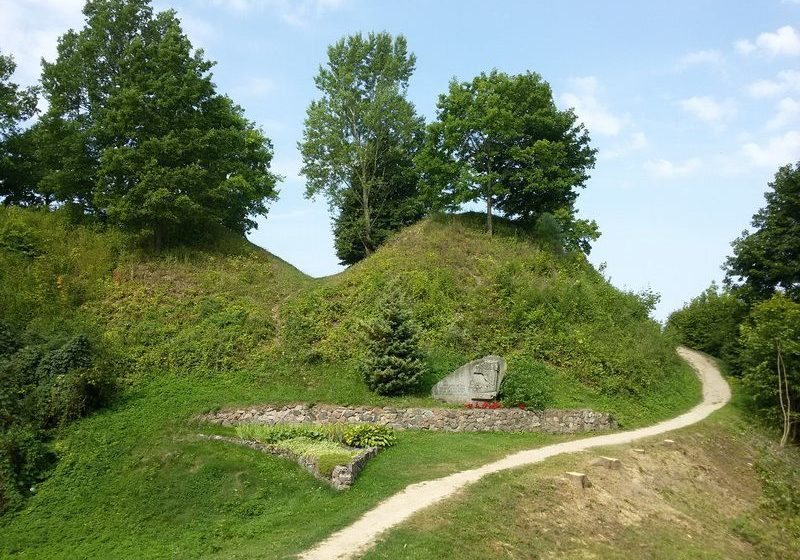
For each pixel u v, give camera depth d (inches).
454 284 1328.7
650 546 613.0
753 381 1211.9
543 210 1678.2
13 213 1331.2
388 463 721.0
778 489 868.0
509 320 1217.4
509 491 624.7
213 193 1363.2
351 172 1761.8
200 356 1051.3
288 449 742.5
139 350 1043.3
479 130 1589.6
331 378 1027.9
